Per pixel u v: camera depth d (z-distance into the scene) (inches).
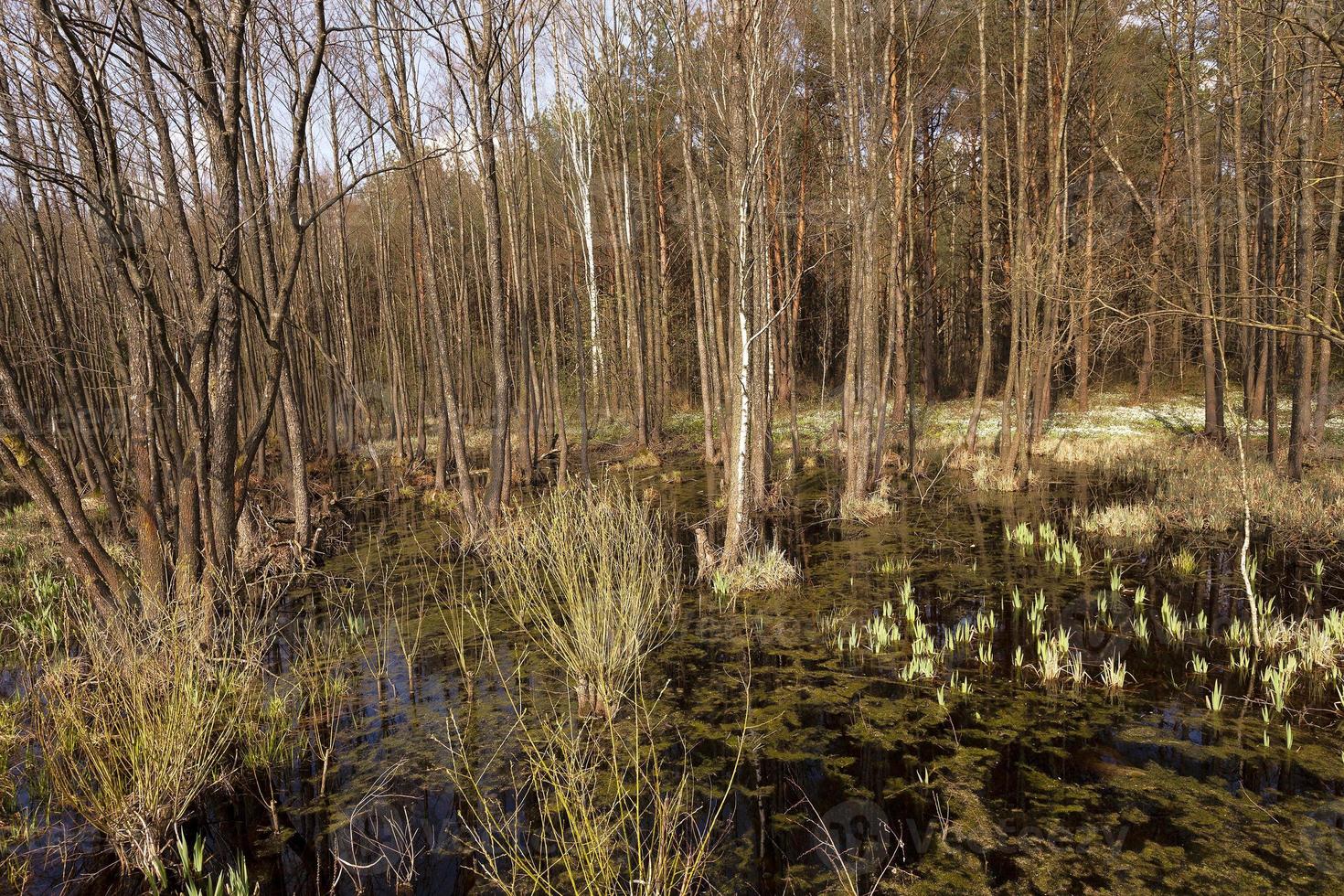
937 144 738.8
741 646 263.4
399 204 976.9
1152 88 796.0
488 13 373.4
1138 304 674.8
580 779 165.3
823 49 591.8
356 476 717.9
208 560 239.6
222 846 159.5
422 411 743.1
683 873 141.8
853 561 370.0
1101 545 377.7
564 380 1016.9
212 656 216.2
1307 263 444.8
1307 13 283.3
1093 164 727.1
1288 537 363.6
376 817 167.6
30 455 214.5
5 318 435.2
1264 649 241.6
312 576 372.8
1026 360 520.7
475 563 387.5
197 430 234.4
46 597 326.6
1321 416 601.6
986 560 361.1
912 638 265.9
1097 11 597.6
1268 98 494.6
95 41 225.8
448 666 253.1
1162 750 184.2
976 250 1006.4
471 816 167.5
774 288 975.0
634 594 241.9
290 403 410.3
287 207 249.4
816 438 757.3
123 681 186.7
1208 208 609.3
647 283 875.4
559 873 147.1
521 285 586.9
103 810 157.4
